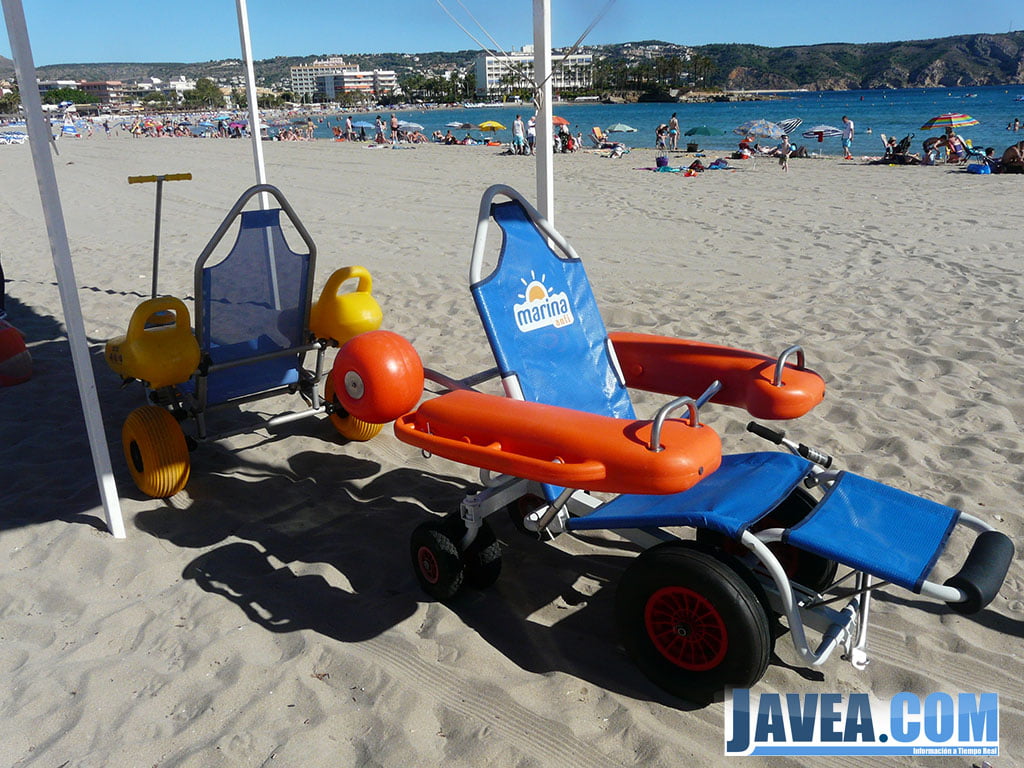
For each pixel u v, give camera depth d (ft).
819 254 31.09
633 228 37.81
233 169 70.44
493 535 10.93
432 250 33.94
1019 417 16.02
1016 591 10.69
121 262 33.30
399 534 12.62
